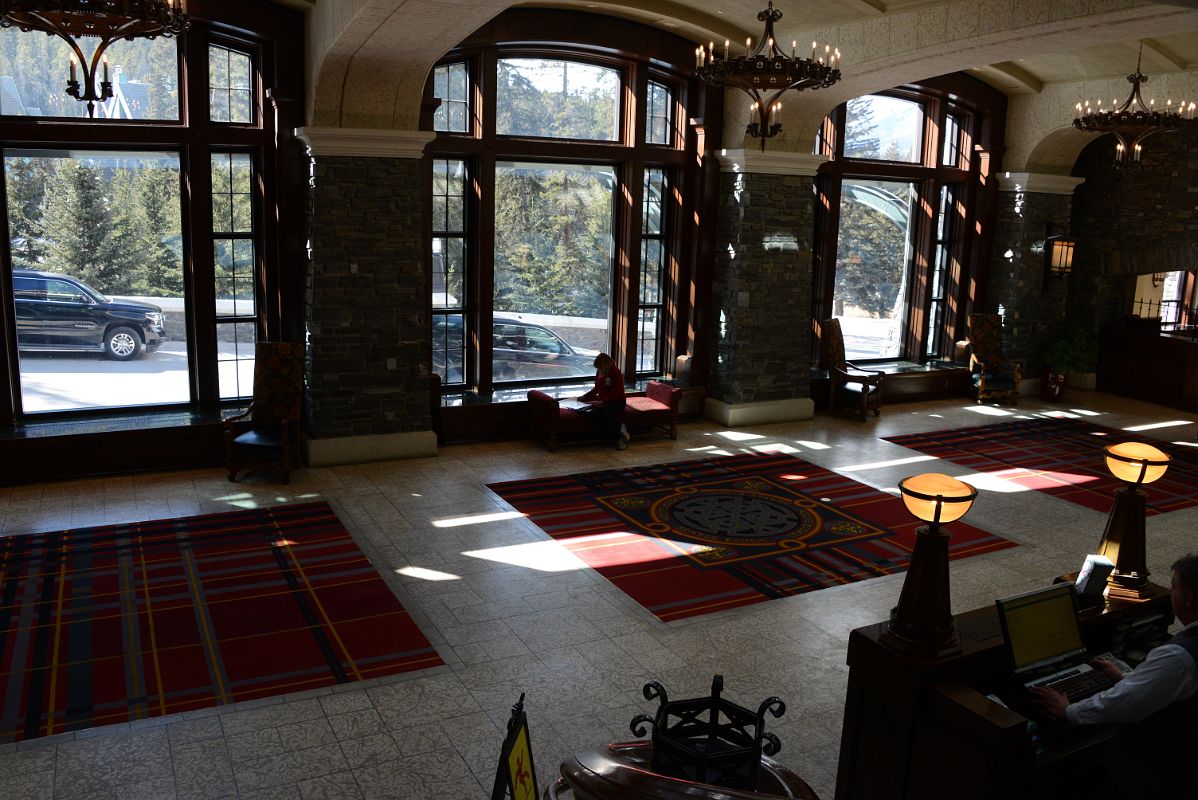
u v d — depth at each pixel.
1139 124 9.12
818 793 4.27
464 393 10.28
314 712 4.82
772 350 11.23
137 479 8.34
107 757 4.39
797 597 6.46
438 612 6.03
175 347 9.02
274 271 9.12
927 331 13.42
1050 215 13.20
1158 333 13.65
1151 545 7.73
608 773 2.74
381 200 8.73
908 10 8.67
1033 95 12.60
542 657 5.50
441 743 4.60
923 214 12.93
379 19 6.85
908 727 3.45
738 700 5.10
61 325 8.50
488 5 6.55
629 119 10.52
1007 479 9.41
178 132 8.48
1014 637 3.44
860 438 10.80
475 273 10.08
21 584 6.21
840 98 10.32
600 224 10.80
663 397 10.33
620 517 7.91
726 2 9.12
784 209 10.91
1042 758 3.33
